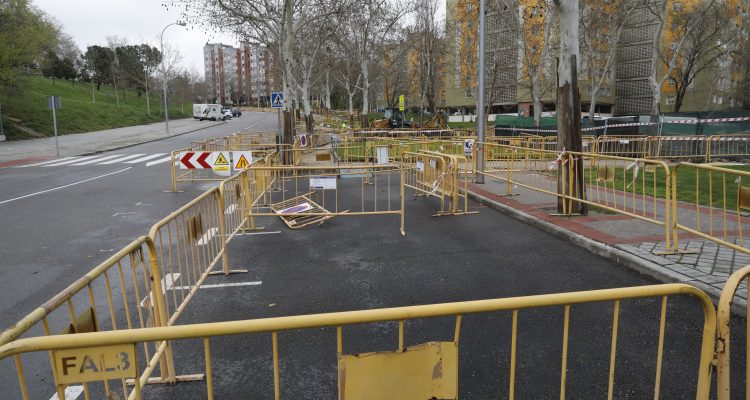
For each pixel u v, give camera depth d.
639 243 7.30
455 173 10.22
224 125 63.62
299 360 4.26
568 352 4.28
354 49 42.53
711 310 2.62
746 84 48.62
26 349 2.10
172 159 14.12
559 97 9.45
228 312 5.38
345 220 9.94
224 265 6.66
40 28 39.91
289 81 22.34
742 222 8.39
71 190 14.73
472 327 4.81
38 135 40.91
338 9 26.14
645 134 22.72
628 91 64.62
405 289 5.98
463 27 44.69
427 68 45.56
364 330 4.82
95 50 85.25
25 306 5.70
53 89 65.62
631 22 49.88
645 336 4.55
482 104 14.05
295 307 5.49
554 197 11.73
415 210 10.90
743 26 45.75
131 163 22.91
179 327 2.21
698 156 18.31
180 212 5.20
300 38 34.75
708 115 22.69
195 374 4.05
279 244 8.18
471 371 4.00
